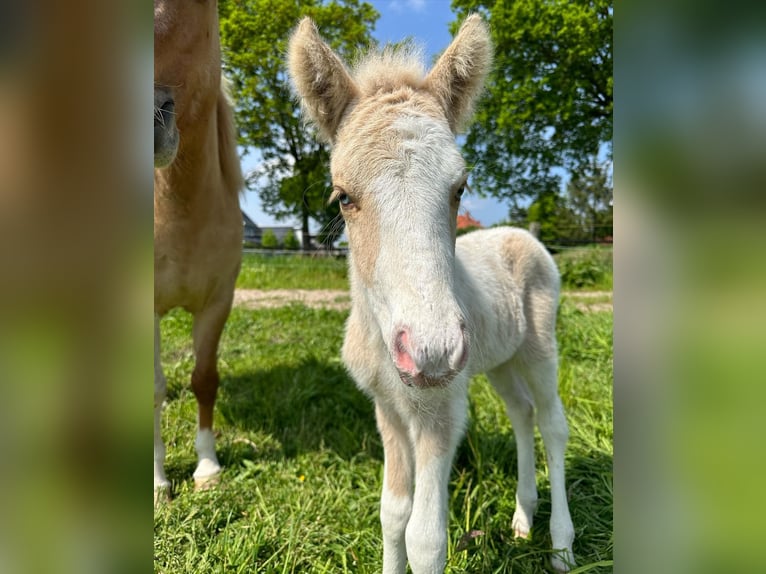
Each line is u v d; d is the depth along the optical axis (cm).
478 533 61
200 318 97
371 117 52
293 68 58
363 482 86
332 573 67
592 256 346
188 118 79
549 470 78
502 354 74
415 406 57
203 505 78
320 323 196
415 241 45
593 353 148
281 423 108
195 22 76
